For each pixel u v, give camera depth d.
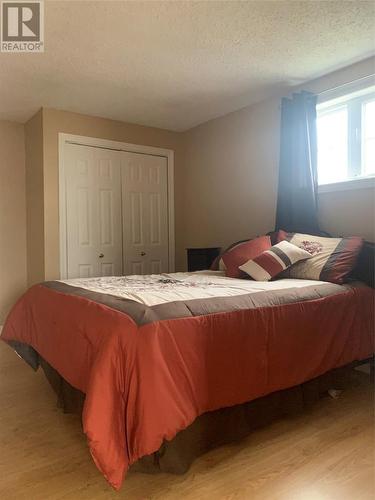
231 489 1.43
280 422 1.95
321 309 2.07
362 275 2.50
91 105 3.54
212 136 4.04
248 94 3.31
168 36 2.33
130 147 4.11
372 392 2.33
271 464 1.59
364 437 1.80
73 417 2.03
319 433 1.84
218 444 1.67
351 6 2.05
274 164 3.37
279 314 1.88
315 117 2.98
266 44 2.45
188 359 1.51
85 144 3.81
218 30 2.27
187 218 4.48
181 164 4.50
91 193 3.86
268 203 3.44
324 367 2.05
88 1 1.96
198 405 1.52
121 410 1.37
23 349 2.41
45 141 3.58
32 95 3.27
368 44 2.47
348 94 2.80
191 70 2.82
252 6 2.03
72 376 1.65
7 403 2.21
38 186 3.69
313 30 2.29
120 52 2.52
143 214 4.23
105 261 3.96
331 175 3.03
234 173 3.78
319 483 1.46
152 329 1.44
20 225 4.03
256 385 1.75
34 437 1.83
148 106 3.59
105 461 1.28
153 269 4.31
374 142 2.76
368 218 2.69
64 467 1.58
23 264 4.05
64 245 3.69
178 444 1.50
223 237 3.93
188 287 2.11
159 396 1.36
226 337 1.66
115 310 1.59
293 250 2.57
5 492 1.42
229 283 2.31
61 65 2.70
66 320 1.82
